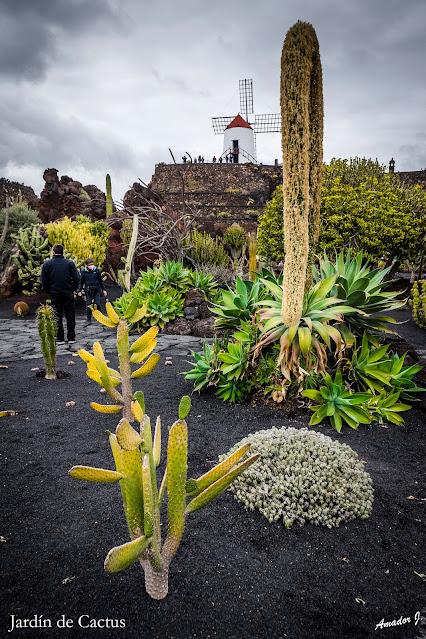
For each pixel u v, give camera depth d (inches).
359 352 159.8
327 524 82.8
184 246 457.4
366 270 176.6
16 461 111.3
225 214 1127.0
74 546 77.1
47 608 62.9
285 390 147.4
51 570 70.8
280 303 154.8
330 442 102.9
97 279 362.6
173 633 58.8
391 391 145.6
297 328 140.6
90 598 64.7
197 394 166.9
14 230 606.2
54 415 144.6
